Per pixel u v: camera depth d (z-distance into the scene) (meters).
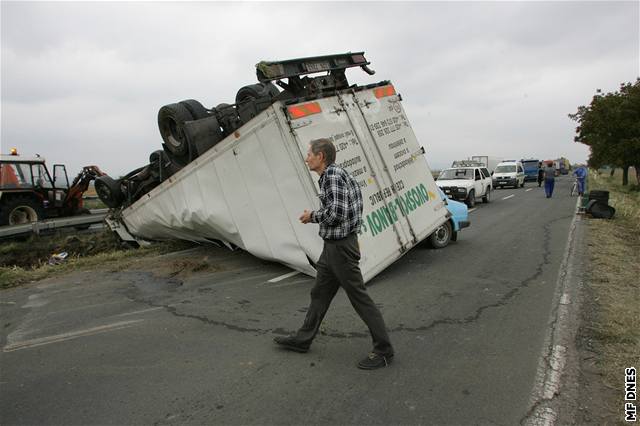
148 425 2.98
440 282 6.32
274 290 6.11
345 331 4.50
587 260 7.39
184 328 4.79
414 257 7.96
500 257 7.86
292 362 3.84
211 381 3.55
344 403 3.17
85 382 3.62
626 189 28.83
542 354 3.88
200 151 7.38
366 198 6.29
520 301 5.38
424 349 4.05
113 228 10.44
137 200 9.07
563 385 3.35
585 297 5.41
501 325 4.61
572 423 2.89
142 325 4.93
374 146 6.74
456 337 4.32
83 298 6.07
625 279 6.18
